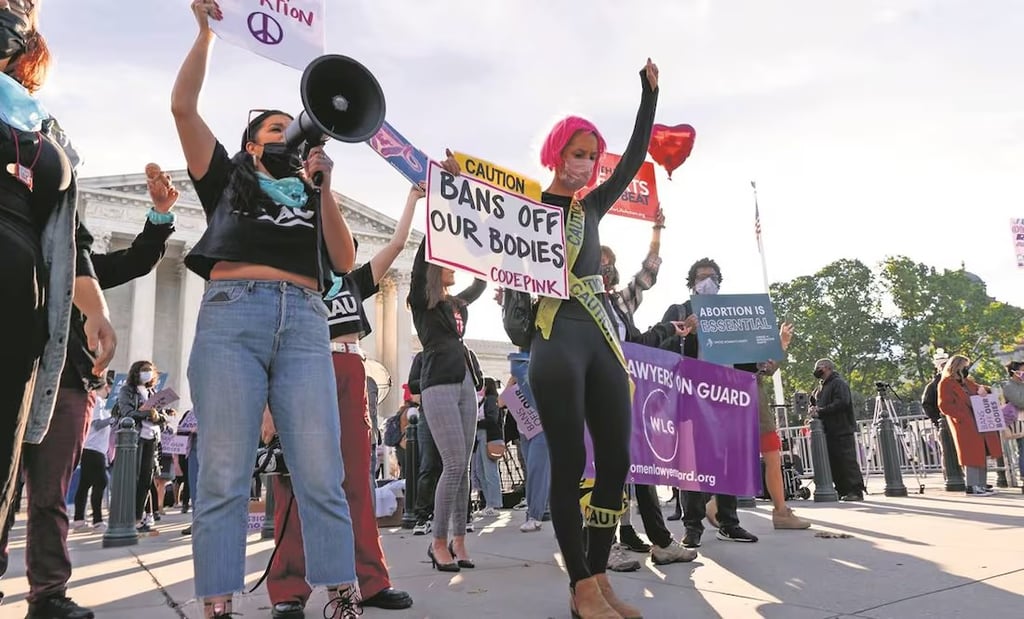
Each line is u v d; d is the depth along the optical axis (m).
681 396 4.28
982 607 2.74
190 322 39.59
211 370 2.16
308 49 2.47
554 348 2.79
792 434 13.77
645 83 3.26
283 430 2.29
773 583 3.44
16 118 2.06
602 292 3.04
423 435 6.64
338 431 2.35
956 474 9.49
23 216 2.05
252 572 4.55
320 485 2.25
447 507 4.37
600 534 2.83
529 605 3.21
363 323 3.53
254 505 7.29
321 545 2.25
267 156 2.41
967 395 9.12
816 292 58.03
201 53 2.25
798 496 9.54
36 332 2.01
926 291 55.28
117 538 6.71
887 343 55.94
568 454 2.71
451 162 2.88
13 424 1.89
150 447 8.64
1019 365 10.13
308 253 2.40
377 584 3.19
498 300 4.32
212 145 2.34
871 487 10.76
